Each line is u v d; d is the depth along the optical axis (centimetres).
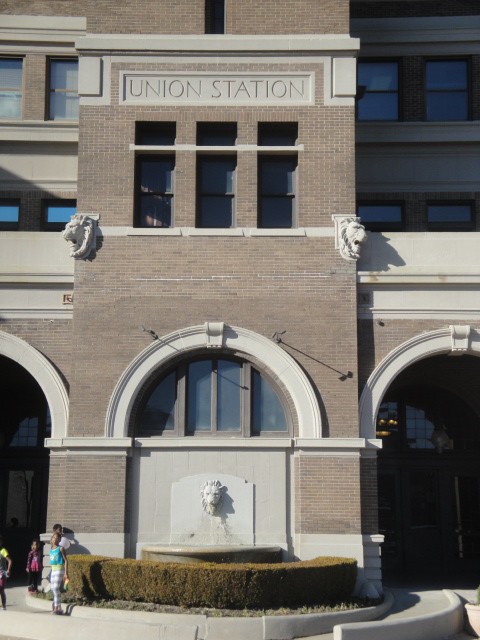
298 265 1973
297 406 1906
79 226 1969
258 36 2069
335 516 1852
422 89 2461
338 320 1947
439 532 2386
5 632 1523
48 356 1970
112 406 1900
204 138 2077
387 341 1966
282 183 2067
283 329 1944
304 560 1822
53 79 2467
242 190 2019
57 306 1989
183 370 1964
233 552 1762
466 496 2405
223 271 1970
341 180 2017
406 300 1981
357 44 2053
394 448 2423
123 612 1554
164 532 1870
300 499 1859
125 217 1994
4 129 2392
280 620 1509
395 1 2477
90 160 2017
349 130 2038
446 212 2430
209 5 2123
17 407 2466
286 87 2059
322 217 1998
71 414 1898
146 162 2075
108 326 1942
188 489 1886
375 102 2472
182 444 1897
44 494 2417
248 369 1959
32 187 2388
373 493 1900
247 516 1873
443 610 1667
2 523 2408
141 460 1903
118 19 2073
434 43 2469
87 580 1667
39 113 2425
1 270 1983
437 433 2414
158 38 2055
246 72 2062
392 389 2448
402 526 2388
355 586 1797
